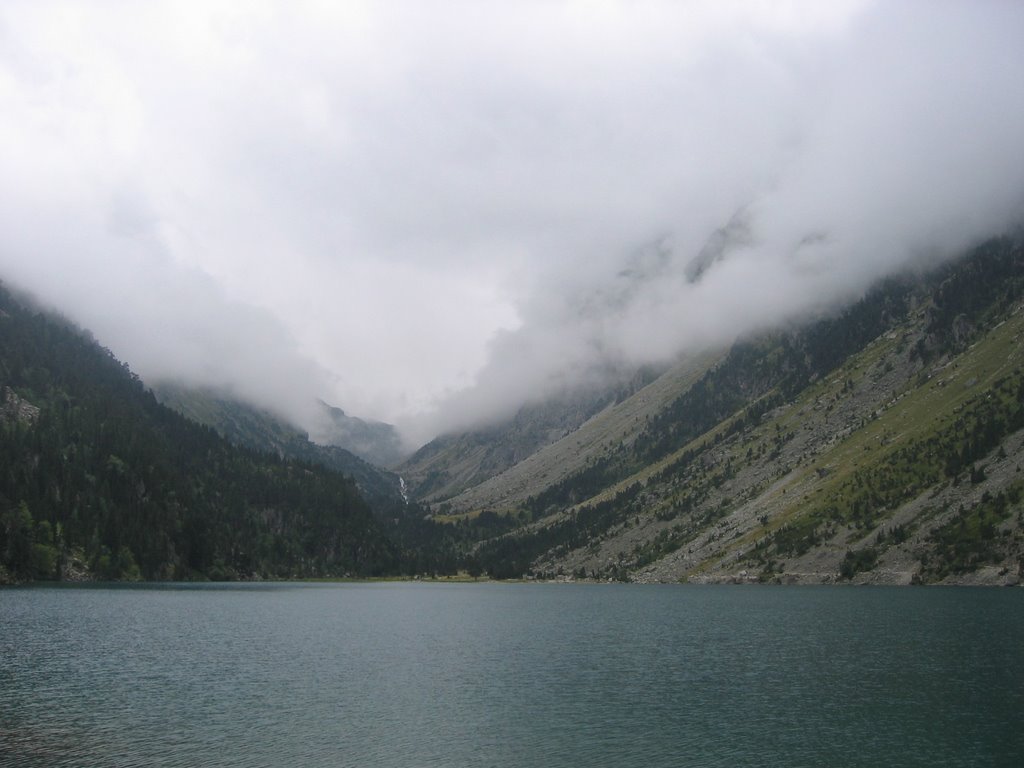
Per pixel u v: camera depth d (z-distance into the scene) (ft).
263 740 204.44
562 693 263.70
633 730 214.69
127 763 184.65
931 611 511.81
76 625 447.42
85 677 288.30
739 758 189.37
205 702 248.11
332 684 280.10
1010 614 483.51
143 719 224.94
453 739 206.59
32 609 538.47
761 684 275.39
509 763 186.60
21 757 188.24
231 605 645.92
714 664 321.32
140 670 304.50
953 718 222.07
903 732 208.64
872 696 251.19
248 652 360.28
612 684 279.69
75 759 187.11
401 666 322.55
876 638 384.47
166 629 442.09
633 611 606.55
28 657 331.98
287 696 258.57
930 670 293.02
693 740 204.23
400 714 233.55
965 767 180.75
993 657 320.09
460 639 419.33
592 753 194.39
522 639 417.49
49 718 224.94
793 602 649.61
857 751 193.36
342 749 197.26
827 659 325.01
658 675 296.92
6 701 246.27
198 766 183.32
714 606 636.07
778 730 212.64
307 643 396.98
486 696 259.39
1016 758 186.60
